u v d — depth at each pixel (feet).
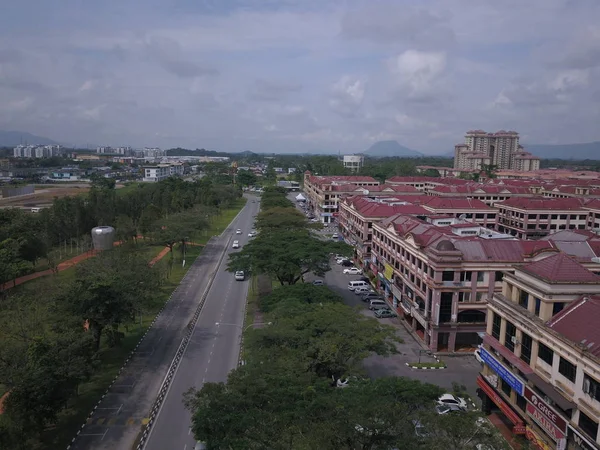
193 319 258.16
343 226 477.77
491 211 467.11
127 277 235.20
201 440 123.44
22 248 325.42
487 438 111.75
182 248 414.82
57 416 165.07
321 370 166.09
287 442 107.86
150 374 197.36
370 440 113.91
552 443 131.23
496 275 221.05
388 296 299.38
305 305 199.62
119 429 158.92
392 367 207.72
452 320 220.84
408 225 290.56
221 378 193.77
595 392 117.08
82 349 167.43
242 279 337.31
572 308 137.39
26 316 195.83
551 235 272.10
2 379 148.56
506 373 154.10
